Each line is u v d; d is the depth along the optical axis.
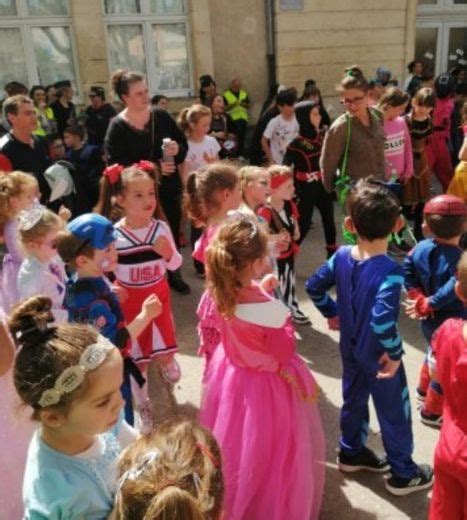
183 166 5.07
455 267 2.73
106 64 9.43
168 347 3.21
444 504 1.86
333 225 5.02
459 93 8.90
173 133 4.60
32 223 2.58
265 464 2.15
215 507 1.10
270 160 6.35
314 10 9.69
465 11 11.38
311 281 2.54
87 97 9.46
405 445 2.47
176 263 3.17
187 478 1.05
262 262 2.09
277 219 3.70
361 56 10.10
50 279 2.63
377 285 2.26
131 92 4.28
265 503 2.15
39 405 1.31
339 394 3.32
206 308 2.48
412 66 9.98
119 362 1.35
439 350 1.83
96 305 2.30
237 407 2.17
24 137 4.41
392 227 2.28
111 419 1.36
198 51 9.67
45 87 9.35
